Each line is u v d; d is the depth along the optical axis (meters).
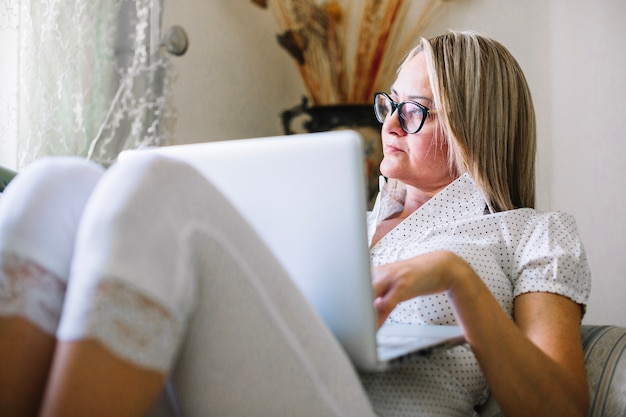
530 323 1.11
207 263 0.71
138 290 0.63
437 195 1.32
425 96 1.34
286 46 3.05
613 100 2.66
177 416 0.86
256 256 0.75
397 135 1.37
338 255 0.83
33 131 1.89
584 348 1.20
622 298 2.62
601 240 2.68
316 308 0.86
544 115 2.82
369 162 2.76
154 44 2.18
